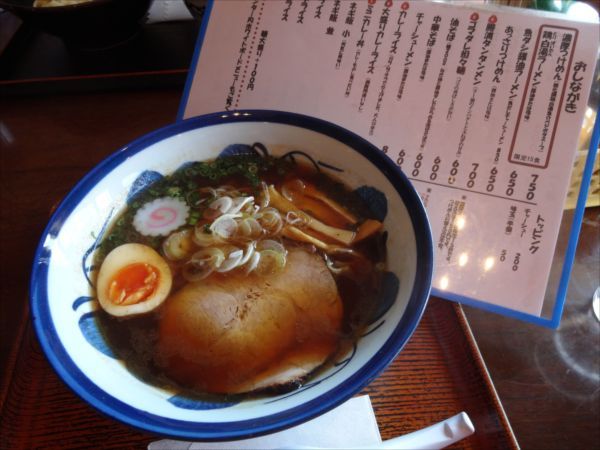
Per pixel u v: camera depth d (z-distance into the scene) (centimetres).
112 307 31
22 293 38
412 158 36
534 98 35
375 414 31
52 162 45
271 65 39
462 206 35
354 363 27
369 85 37
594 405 32
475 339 35
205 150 35
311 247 33
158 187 35
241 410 26
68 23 46
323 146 34
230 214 34
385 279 31
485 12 36
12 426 30
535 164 34
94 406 25
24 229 41
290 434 30
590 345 35
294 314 30
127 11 48
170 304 31
